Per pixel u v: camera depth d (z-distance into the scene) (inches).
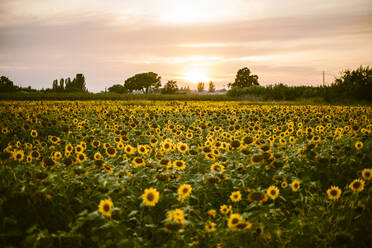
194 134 320.5
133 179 162.1
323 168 195.9
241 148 215.6
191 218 129.3
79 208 133.9
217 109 608.7
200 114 489.7
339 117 438.9
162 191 152.3
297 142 286.5
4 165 158.4
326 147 237.9
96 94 1581.0
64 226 126.8
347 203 142.8
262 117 463.5
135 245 109.6
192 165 206.7
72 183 147.6
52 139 235.5
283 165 185.0
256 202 130.6
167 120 441.4
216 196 165.2
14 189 131.0
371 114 492.4
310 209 140.2
